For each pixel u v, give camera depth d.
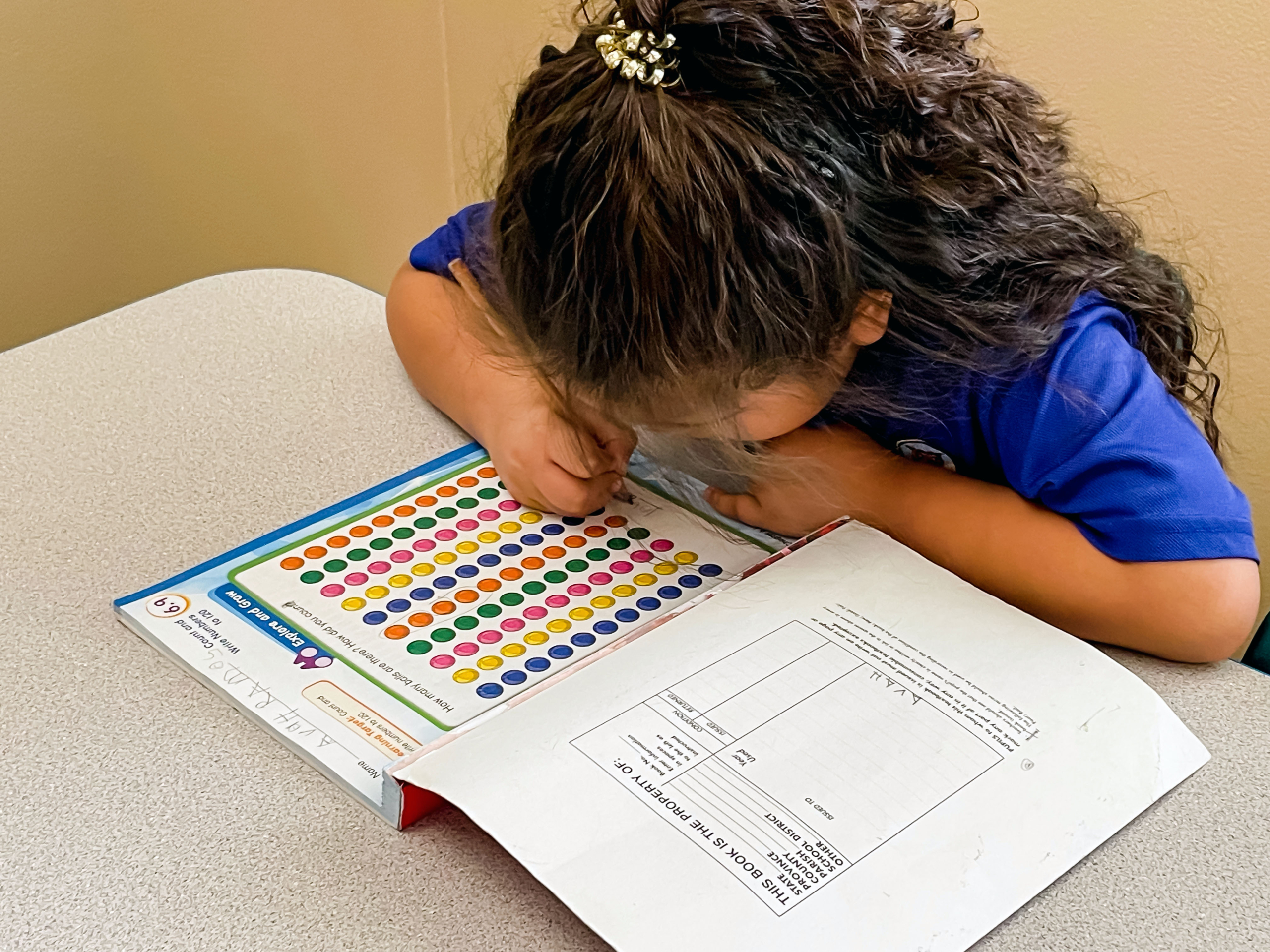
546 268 0.55
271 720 0.54
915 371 0.64
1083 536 0.63
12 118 1.24
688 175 0.51
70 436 0.75
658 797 0.48
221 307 0.91
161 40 1.32
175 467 0.73
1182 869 0.48
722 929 0.43
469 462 0.74
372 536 0.67
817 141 0.53
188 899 0.46
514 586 0.63
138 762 0.53
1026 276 0.63
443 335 0.78
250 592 0.62
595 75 0.54
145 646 0.59
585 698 0.53
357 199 1.62
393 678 0.57
